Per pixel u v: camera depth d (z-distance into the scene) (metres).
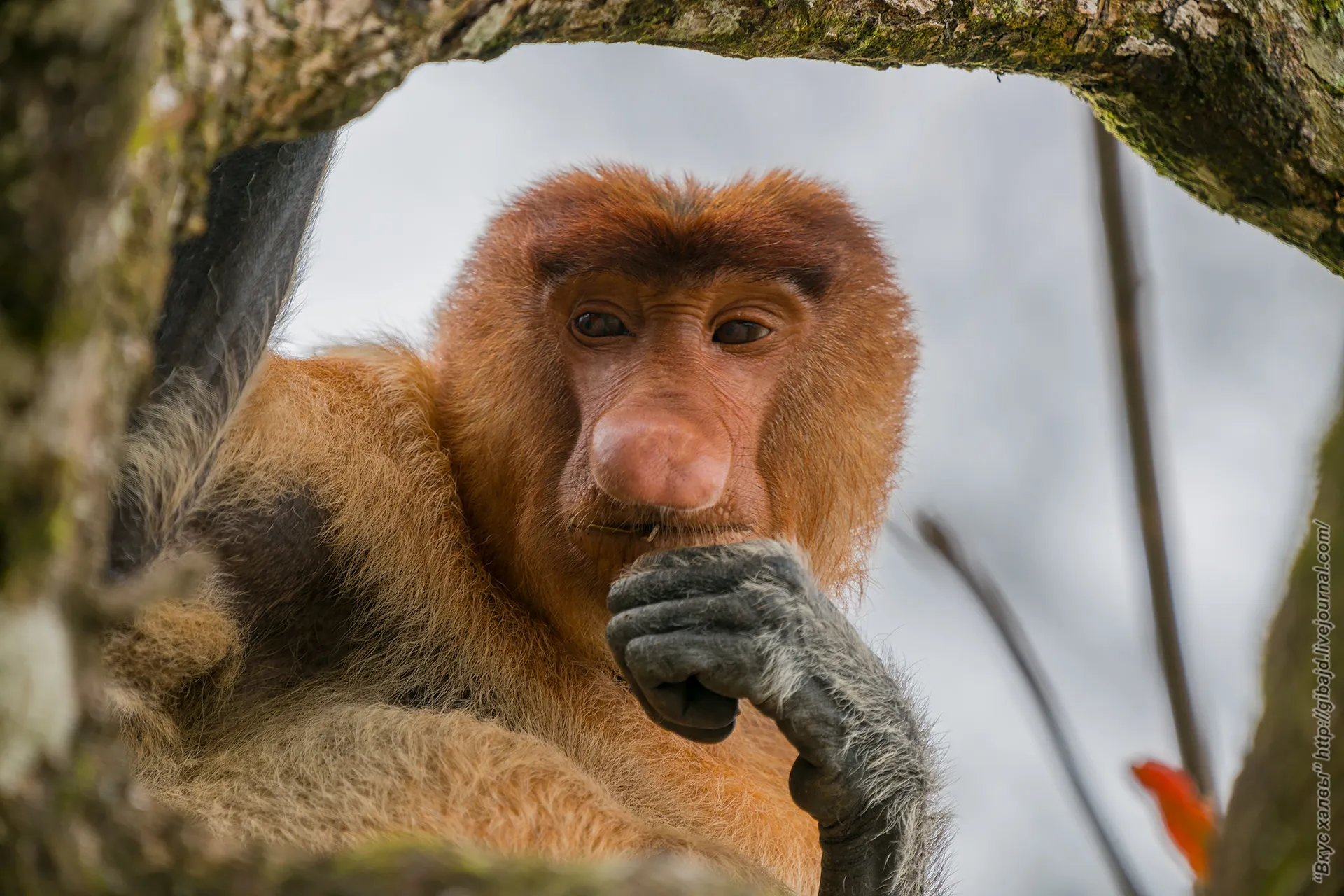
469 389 11.31
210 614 9.33
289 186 9.16
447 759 9.30
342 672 10.46
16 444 3.90
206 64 5.29
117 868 4.23
